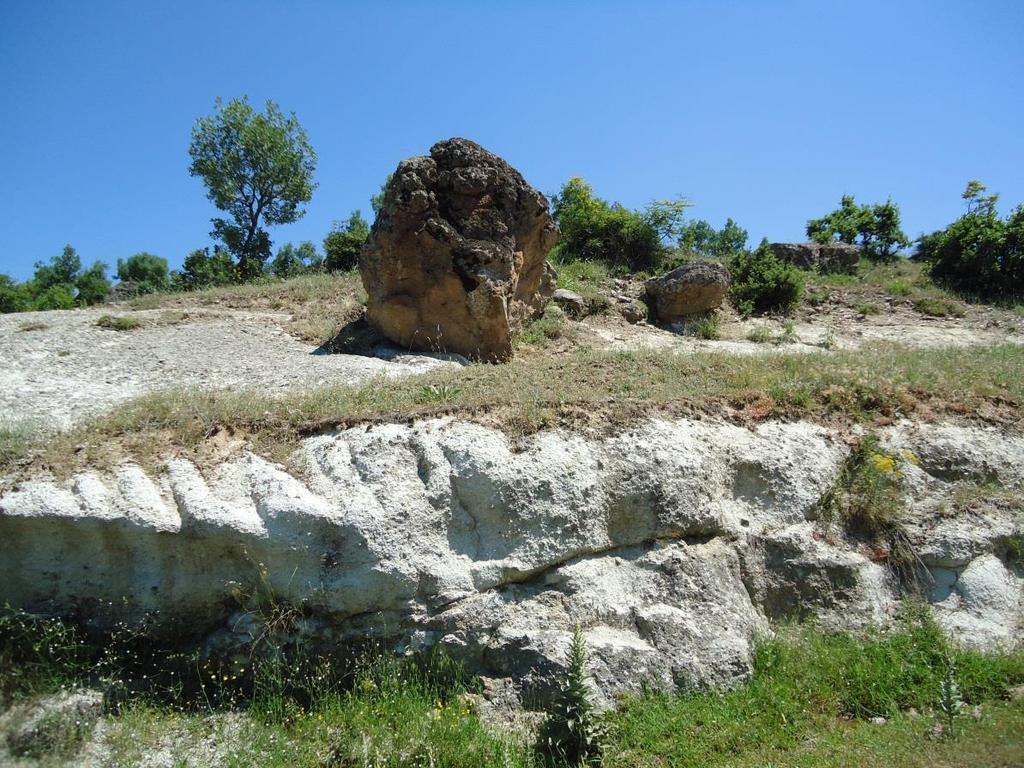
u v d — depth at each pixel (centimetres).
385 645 584
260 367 1051
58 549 576
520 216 1250
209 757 507
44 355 1055
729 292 1798
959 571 721
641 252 2030
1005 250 1973
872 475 758
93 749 503
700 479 705
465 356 1204
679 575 662
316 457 657
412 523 617
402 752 513
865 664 618
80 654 556
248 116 2723
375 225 1222
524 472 657
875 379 886
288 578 584
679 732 548
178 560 586
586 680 576
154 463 632
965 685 597
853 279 2014
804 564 701
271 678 561
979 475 797
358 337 1243
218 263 2175
